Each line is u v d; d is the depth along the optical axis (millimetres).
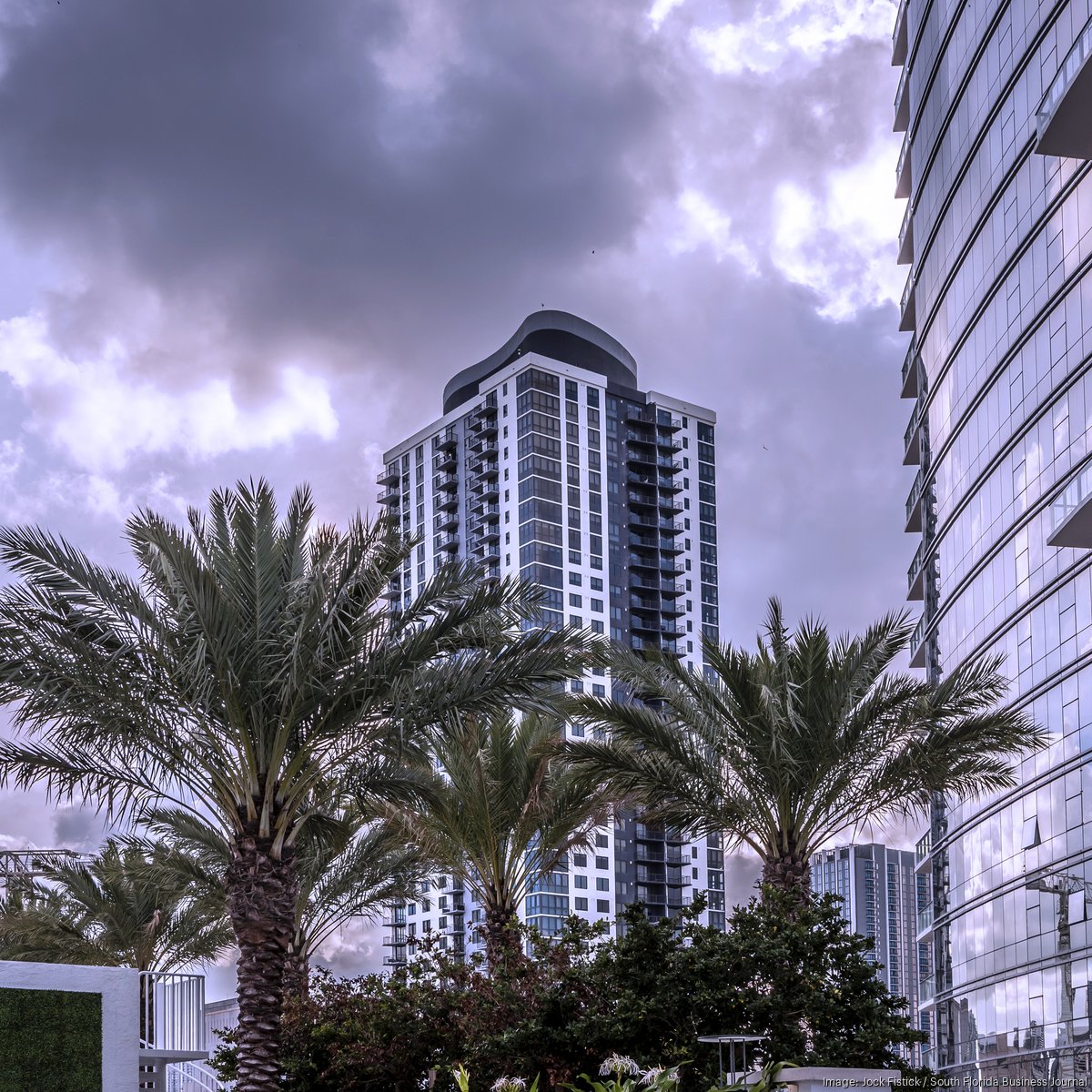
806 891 22938
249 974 19297
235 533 19141
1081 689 37531
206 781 19969
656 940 19672
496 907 27062
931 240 54125
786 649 23172
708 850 153125
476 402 163500
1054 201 39844
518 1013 20203
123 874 35156
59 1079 15883
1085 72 27922
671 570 162500
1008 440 43781
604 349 170125
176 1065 28875
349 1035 22828
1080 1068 35781
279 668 18984
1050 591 40062
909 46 57531
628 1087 13875
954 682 23344
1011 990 42125
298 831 20172
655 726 23500
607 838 144875
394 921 149250
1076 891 37031
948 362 51469
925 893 57406
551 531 152375
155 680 19109
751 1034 18609
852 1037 19109
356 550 19500
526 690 20328
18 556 18609
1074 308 38375
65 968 16250
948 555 51938
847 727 22844
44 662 18391
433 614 20469
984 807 45844
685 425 170750
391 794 21203
